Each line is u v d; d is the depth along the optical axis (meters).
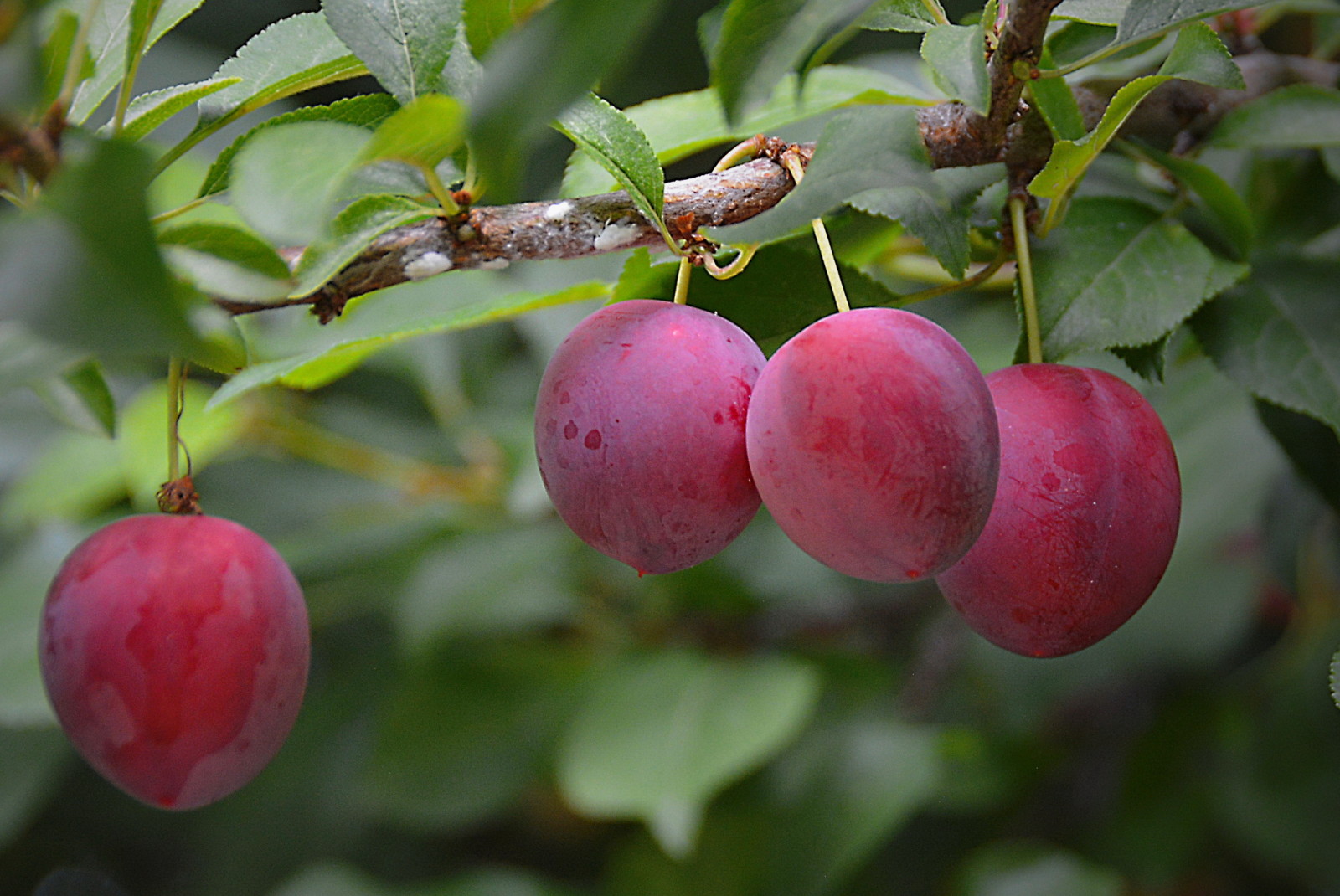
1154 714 1.03
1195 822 0.98
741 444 0.62
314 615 0.97
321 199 0.59
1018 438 0.63
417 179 0.63
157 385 0.84
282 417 0.97
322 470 1.05
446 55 0.63
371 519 0.97
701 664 0.87
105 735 0.62
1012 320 0.84
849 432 0.60
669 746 0.79
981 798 0.93
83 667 0.62
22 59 0.57
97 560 0.63
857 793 0.84
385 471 0.98
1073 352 0.65
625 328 0.62
